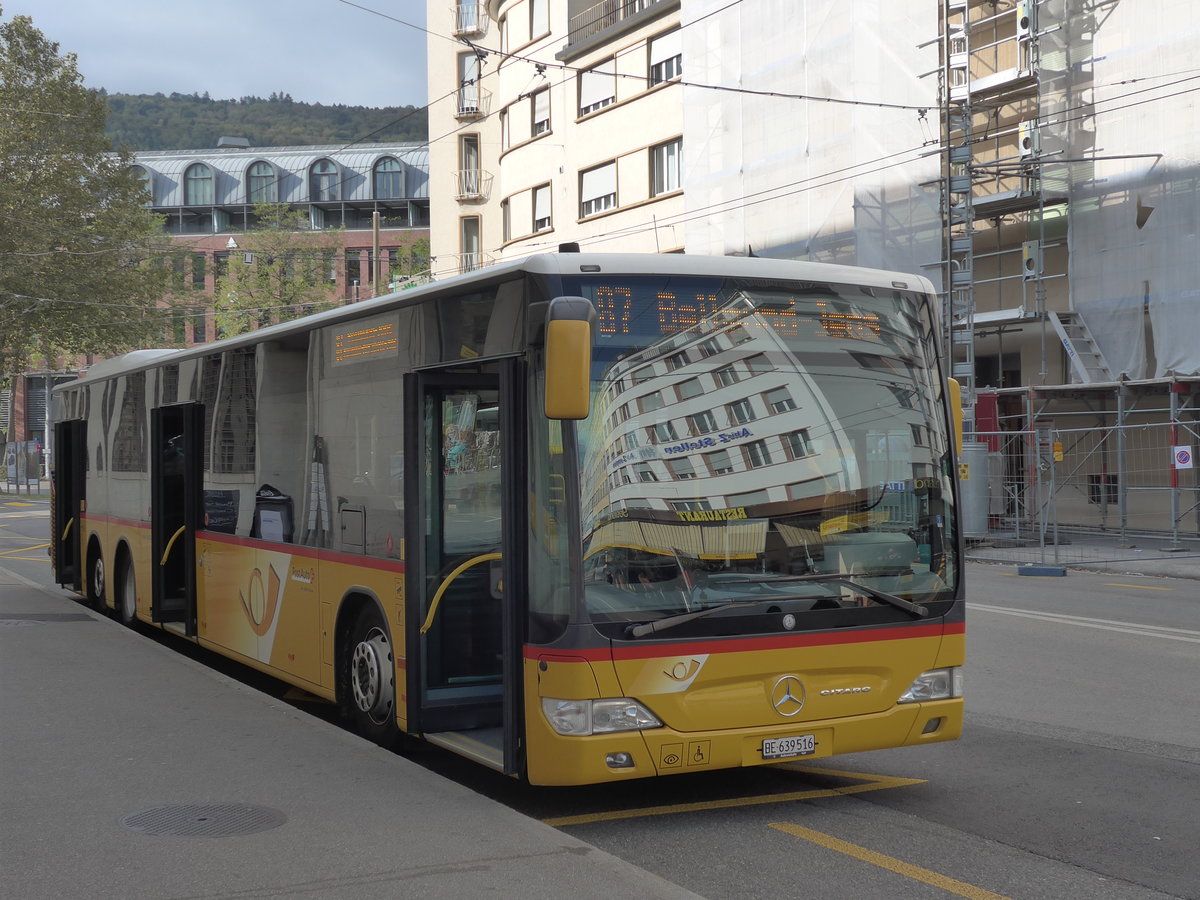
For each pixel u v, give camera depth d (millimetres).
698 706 6223
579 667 6047
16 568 23500
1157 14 23453
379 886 5031
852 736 6559
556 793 7285
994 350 27328
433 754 8430
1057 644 12492
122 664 10539
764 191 29828
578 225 37125
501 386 6590
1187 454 21688
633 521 6215
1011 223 26938
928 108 25797
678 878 5633
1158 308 23375
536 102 39562
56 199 50875
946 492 6984
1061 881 5574
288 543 9391
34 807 6227
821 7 28000
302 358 9203
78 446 16234
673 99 33250
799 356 6711
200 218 92000
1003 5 27250
